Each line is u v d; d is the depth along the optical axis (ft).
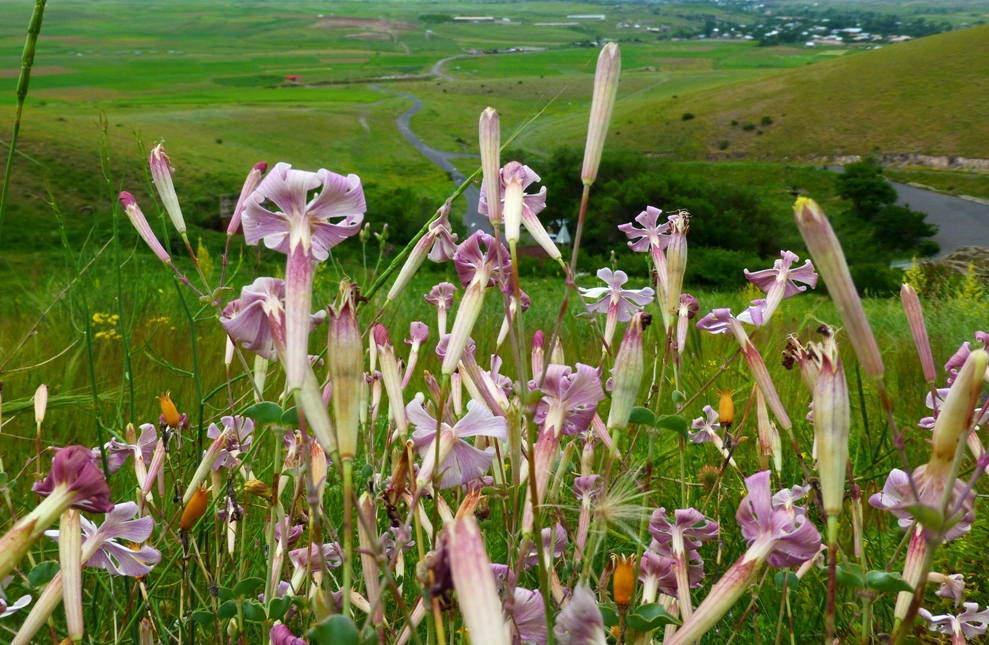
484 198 5.30
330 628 3.44
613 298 7.07
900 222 246.88
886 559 7.36
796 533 4.04
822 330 4.01
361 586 6.37
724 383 11.91
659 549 5.27
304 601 5.05
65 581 4.23
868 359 3.38
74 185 146.10
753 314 6.23
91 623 6.68
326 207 4.17
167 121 382.42
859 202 264.93
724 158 332.80
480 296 4.59
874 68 358.64
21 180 142.20
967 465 8.56
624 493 4.33
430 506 6.51
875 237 252.01
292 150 367.66
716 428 7.79
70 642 4.67
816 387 3.61
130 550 5.13
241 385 13.44
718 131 347.77
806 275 6.46
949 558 8.13
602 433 5.65
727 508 8.25
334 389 3.58
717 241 179.52
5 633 6.04
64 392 11.39
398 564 5.98
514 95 530.68
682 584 5.13
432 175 340.59
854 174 263.90
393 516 4.52
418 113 465.88
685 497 5.37
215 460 6.51
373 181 320.50
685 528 5.21
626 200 174.40
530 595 4.38
